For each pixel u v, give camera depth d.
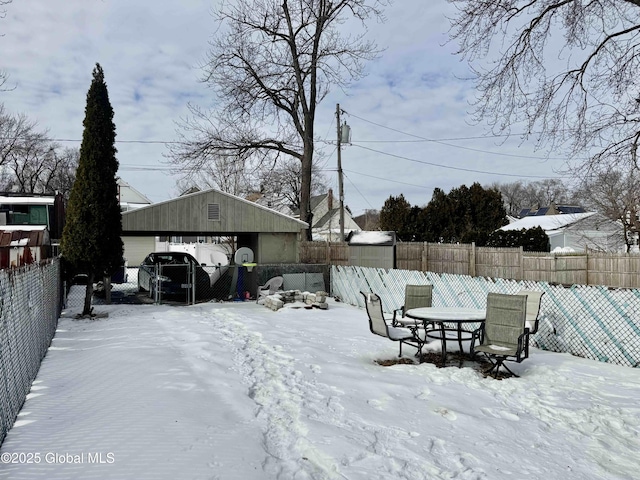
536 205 58.94
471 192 30.84
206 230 15.32
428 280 11.34
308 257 18.95
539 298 8.07
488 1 10.27
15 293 4.70
